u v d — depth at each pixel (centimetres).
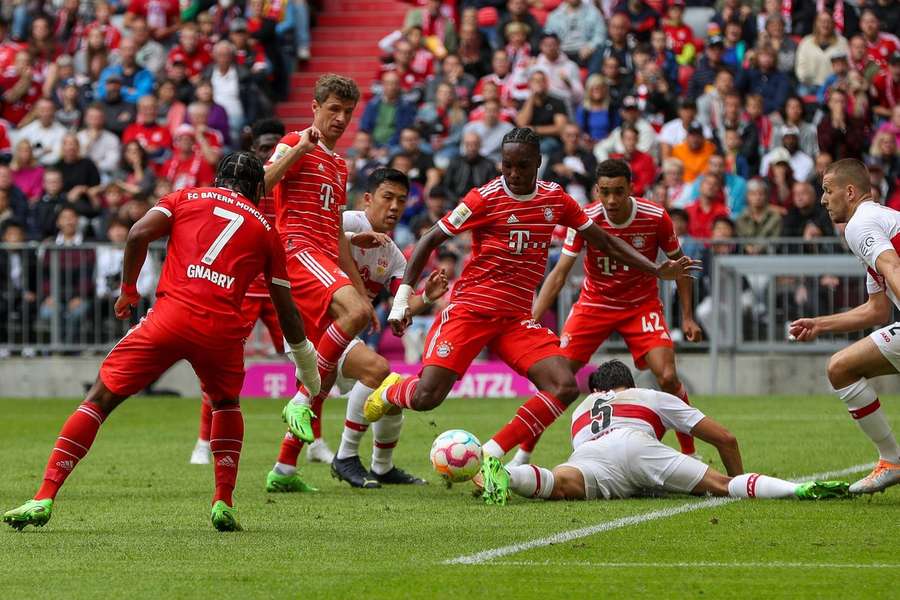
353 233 3241
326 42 7994
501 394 5838
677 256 3347
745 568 2009
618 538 2264
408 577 1952
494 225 2809
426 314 5847
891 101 6806
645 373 5759
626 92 6769
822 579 1930
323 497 2873
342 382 3472
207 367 2333
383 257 3234
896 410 4850
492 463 2655
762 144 6525
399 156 6412
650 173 6394
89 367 6153
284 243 3019
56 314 6147
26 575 1980
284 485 2964
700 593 1841
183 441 4216
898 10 7219
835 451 3666
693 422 2778
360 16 8044
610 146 6556
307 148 2911
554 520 2467
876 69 6812
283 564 2059
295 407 2527
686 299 3381
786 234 5981
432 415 4919
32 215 6544
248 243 2334
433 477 3244
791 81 6738
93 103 7100
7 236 6250
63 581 1936
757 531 2323
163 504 2773
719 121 6656
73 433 2328
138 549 2197
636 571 1991
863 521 2420
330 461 3659
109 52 7738
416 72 7244
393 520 2505
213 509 2366
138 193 6309
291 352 2473
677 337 5866
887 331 2608
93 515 2605
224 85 7188
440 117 6862
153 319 2311
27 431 4569
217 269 2314
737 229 5962
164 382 6144
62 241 6303
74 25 8106
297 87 7838
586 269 3397
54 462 2333
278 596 1827
